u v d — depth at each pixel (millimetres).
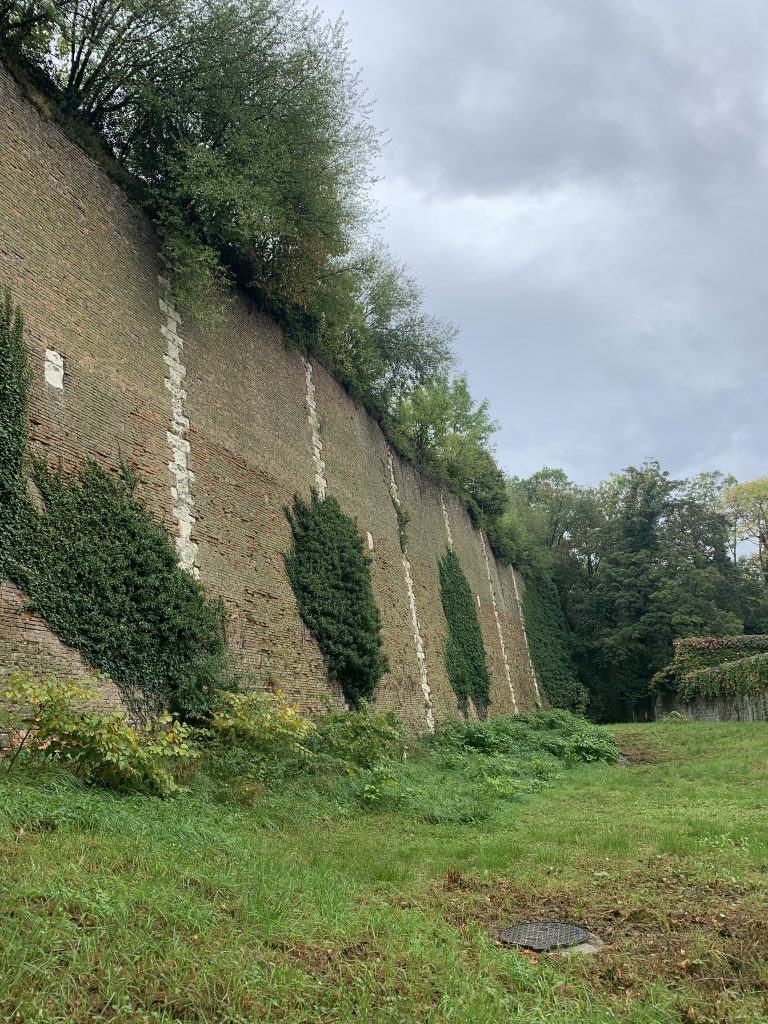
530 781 16172
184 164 15141
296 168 16391
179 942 4328
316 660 18547
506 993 4410
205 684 13617
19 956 3814
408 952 4824
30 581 10758
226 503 16062
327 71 16453
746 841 8602
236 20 14938
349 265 22719
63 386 12070
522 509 57781
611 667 53031
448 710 27781
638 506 54781
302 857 7656
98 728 8664
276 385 19344
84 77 14383
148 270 14805
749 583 54500
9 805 6574
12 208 11609
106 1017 3578
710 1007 4270
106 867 5457
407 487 29125
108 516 12461
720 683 37969
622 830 9797
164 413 14547
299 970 4277
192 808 8828
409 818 11203
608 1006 4309
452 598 31781
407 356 28859
